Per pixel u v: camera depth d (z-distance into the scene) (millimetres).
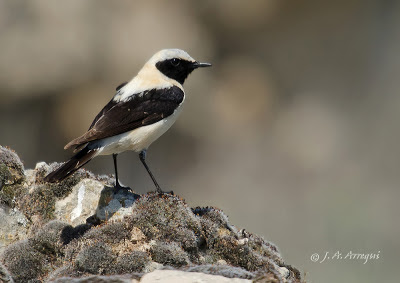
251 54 26578
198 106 23875
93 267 6668
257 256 7355
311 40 27344
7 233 7555
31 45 21219
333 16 27484
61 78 21391
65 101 21578
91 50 21734
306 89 27250
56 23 21609
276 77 27062
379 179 22703
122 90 7891
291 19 27078
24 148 21391
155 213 7156
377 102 27109
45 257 7133
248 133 24969
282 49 27234
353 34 28203
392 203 20125
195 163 23281
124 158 19562
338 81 27578
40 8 21500
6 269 6648
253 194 22703
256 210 21797
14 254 7031
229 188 22922
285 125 25984
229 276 6488
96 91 21719
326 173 23734
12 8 21375
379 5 28453
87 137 7211
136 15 22859
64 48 21453
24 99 21203
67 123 21562
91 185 7961
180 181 22750
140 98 7742
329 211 20125
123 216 7430
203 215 7719
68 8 21812
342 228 18594
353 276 15305
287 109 26688
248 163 23859
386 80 27562
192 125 23500
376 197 20969
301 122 26109
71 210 7832
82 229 7340
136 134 7590
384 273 16016
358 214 19500
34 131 21484
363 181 22641
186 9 24562
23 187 8070
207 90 24422
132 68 22094
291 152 24922
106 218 7535
